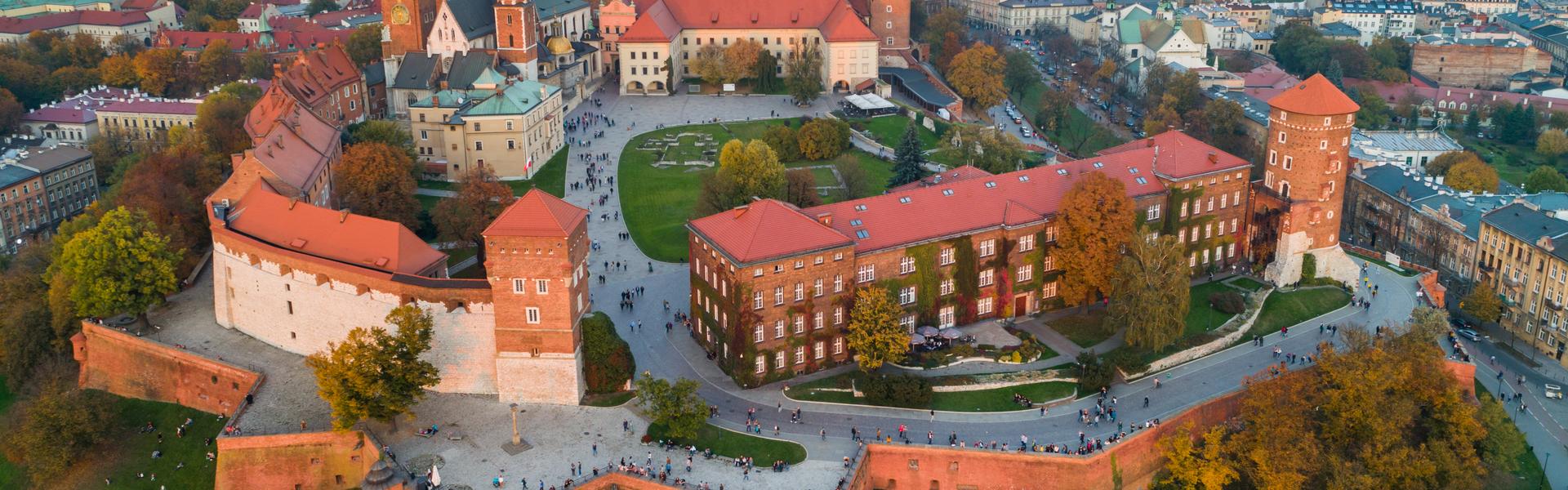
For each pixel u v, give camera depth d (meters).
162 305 188.88
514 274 153.75
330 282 164.00
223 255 178.38
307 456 151.88
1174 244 172.50
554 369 158.62
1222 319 187.25
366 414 147.38
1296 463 147.75
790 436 153.38
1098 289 184.38
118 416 169.50
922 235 173.12
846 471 145.50
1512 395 188.38
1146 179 195.25
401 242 165.75
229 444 151.62
